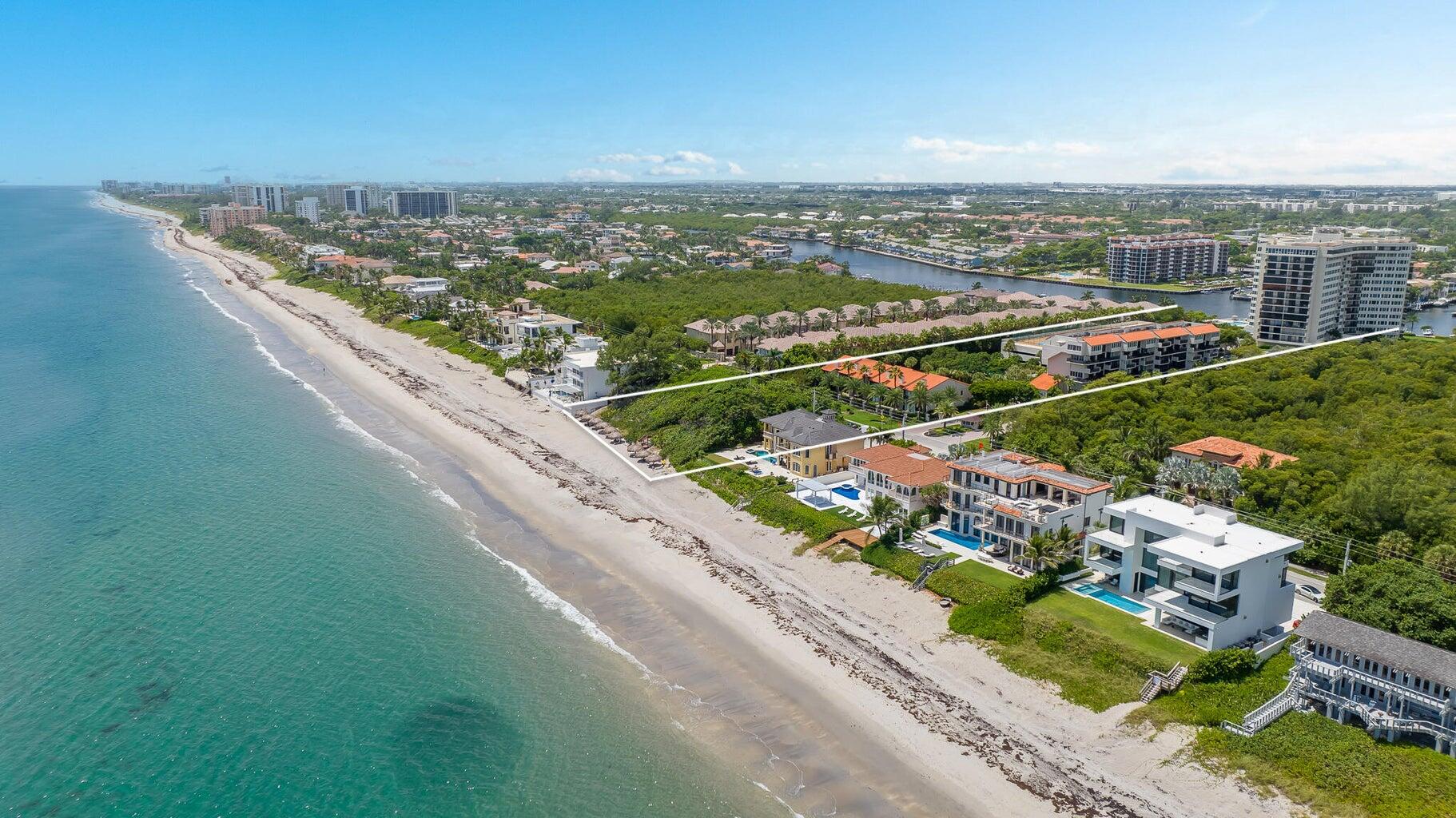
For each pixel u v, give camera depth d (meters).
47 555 95.06
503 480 121.88
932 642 80.94
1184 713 69.06
